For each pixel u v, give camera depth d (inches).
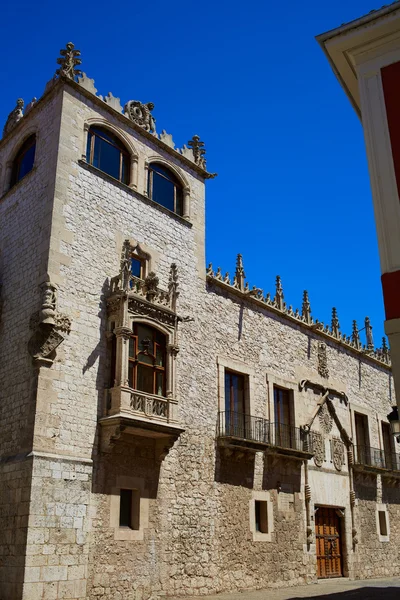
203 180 1135.6
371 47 535.2
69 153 885.2
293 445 1145.4
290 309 1250.0
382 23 522.6
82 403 788.0
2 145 1045.2
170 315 912.3
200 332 1015.0
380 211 476.1
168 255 1000.2
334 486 1234.6
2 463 754.8
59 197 849.5
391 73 519.5
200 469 935.7
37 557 684.1
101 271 876.0
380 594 895.1
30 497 696.4
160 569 821.9
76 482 748.6
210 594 882.8
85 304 836.0
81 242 860.0
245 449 1001.5
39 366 757.3
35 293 815.1
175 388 886.4
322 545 1168.2
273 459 1074.1
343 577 1191.6
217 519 936.9
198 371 986.7
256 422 1070.4
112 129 968.3
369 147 501.7
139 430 809.5
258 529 1024.9
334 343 1387.8
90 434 785.6
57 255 821.9
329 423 1278.3
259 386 1106.7
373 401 1487.5
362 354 1477.6
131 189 964.6
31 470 708.0
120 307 842.2
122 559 775.1
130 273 864.9
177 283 947.3
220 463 975.0
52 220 829.8
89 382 804.6
